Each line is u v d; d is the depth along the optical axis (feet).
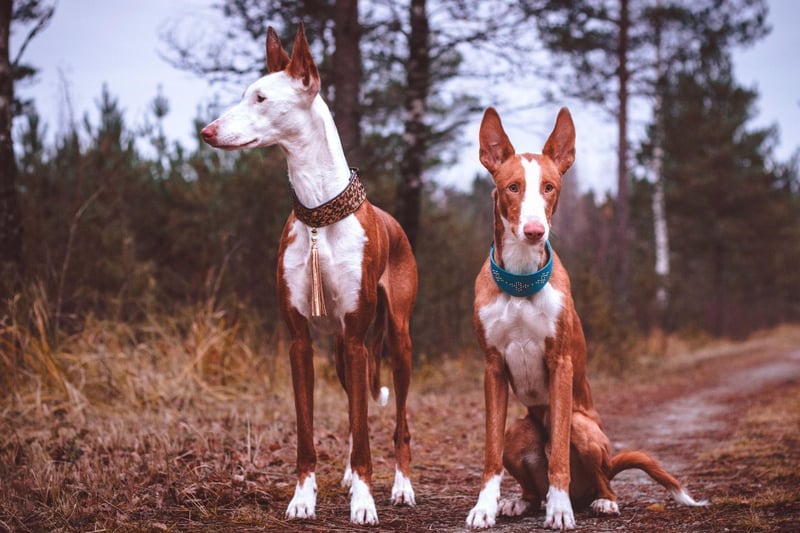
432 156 45.09
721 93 91.09
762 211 95.50
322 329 14.49
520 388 14.06
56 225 28.91
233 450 17.46
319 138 13.65
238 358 27.14
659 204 84.94
